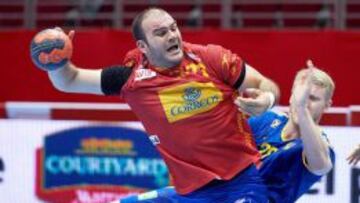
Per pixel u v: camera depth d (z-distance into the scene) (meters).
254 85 9.15
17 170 17.62
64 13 26.38
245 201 9.23
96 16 25.45
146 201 9.83
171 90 9.07
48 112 18.00
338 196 15.95
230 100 9.20
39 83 22.34
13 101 22.58
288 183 9.66
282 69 21.00
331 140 15.99
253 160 9.34
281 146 9.70
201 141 9.10
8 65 22.58
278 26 25.34
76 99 21.91
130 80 9.31
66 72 9.53
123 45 21.69
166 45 8.94
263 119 9.99
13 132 17.61
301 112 9.04
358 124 16.72
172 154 9.34
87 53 21.83
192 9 25.70
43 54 9.30
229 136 9.16
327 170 9.31
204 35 21.19
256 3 25.36
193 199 9.37
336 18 23.09
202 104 9.05
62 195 17.44
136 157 16.97
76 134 17.33
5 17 26.28
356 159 9.62
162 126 9.21
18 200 17.64
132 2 25.83
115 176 17.11
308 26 25.33
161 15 8.98
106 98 21.64
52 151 17.45
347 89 20.72
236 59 9.12
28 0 25.39
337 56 20.75
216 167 9.19
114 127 17.09
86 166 17.30
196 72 9.09
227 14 23.94
